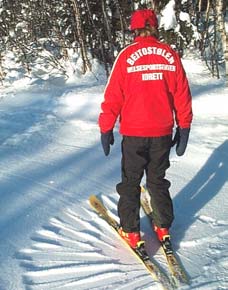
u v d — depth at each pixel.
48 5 10.78
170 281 3.03
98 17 10.29
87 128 6.23
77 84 9.07
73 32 10.47
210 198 4.21
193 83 8.10
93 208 4.03
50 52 11.12
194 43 9.80
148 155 3.36
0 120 6.70
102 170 4.89
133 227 3.37
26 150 5.48
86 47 10.34
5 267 3.17
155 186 3.41
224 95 7.01
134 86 3.17
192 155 5.18
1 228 3.67
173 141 3.45
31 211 3.96
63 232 3.66
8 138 5.91
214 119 6.32
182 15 9.21
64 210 4.00
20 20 11.48
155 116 3.21
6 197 4.21
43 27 11.23
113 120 3.25
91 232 3.66
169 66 3.18
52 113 6.95
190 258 3.31
